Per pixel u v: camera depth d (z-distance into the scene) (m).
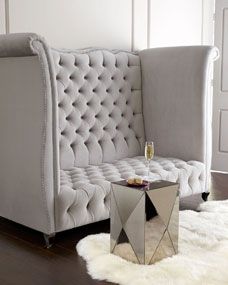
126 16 4.50
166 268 2.41
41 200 2.83
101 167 3.61
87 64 3.75
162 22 4.93
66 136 3.56
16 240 2.97
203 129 3.87
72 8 3.99
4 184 3.14
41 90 2.75
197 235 2.93
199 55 3.84
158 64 4.08
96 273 2.42
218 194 4.32
